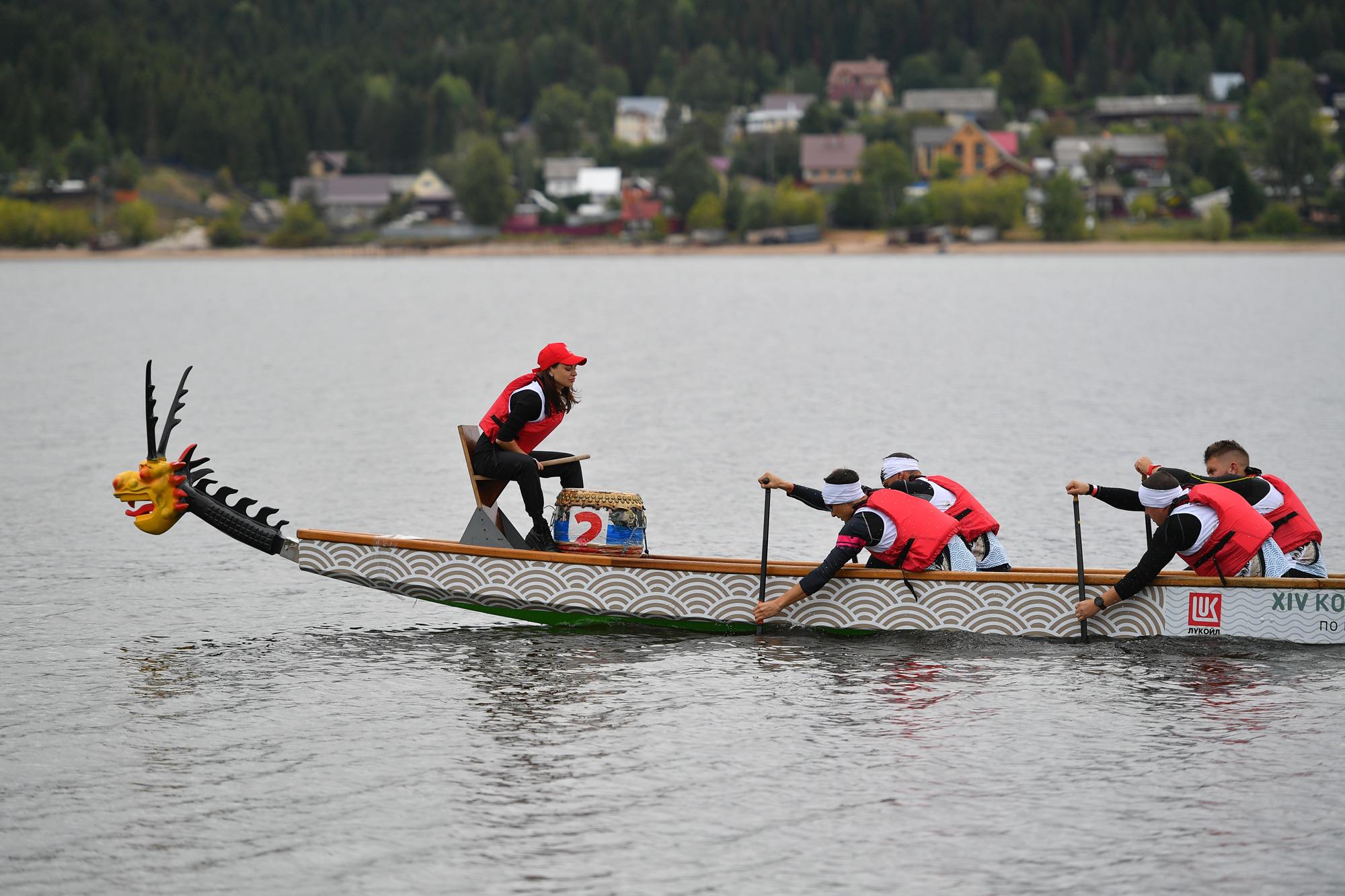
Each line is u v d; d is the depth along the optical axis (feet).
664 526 120.57
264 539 88.94
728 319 457.27
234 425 192.03
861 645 85.87
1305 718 72.79
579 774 66.39
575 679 80.18
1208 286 645.10
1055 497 133.28
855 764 67.31
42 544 116.06
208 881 56.59
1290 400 211.82
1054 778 65.51
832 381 248.32
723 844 59.26
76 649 86.89
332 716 74.49
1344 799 62.95
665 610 88.38
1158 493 83.66
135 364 297.12
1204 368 268.41
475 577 88.17
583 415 198.80
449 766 67.51
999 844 59.11
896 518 86.17
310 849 59.16
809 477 145.89
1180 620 85.20
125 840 60.08
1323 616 83.87
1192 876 56.39
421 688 78.95
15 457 162.91
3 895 55.42
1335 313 444.14
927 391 230.27
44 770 67.31
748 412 201.67
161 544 116.57
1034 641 85.92
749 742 70.13
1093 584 85.56
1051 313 465.06
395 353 330.34
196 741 70.85
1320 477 140.67
